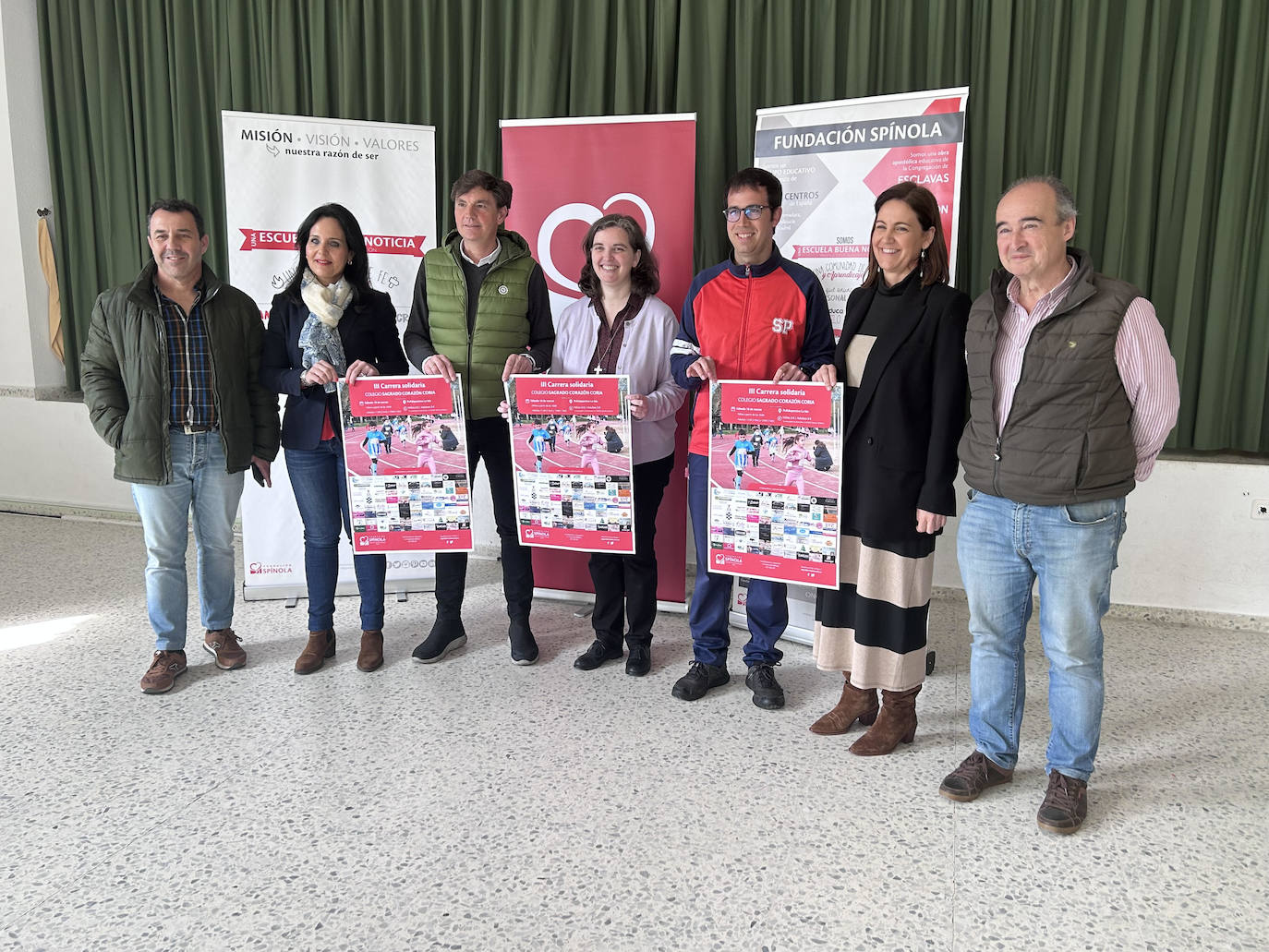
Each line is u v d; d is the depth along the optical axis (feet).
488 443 9.92
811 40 12.23
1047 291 6.64
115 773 7.80
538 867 6.48
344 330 9.57
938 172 10.14
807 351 8.96
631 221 9.42
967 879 6.39
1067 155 11.55
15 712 8.99
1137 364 6.39
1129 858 6.67
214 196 15.58
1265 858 6.68
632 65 12.86
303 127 11.80
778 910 6.03
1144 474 6.84
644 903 6.09
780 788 7.63
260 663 10.30
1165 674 10.16
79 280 16.92
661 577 12.28
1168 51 11.14
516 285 9.71
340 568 12.77
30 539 15.62
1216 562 11.53
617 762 8.06
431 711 9.07
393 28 13.89
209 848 6.71
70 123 16.30
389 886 6.26
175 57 15.11
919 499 7.66
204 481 9.61
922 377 7.56
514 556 10.23
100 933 5.79
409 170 12.18
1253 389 11.55
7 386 17.22
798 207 10.94
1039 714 9.14
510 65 13.34
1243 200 11.20
